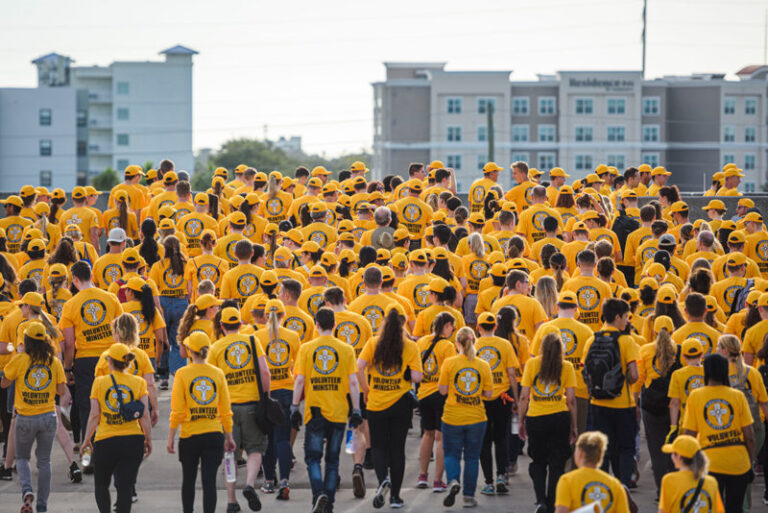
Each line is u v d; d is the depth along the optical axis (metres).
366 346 20.25
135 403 18.50
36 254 26.11
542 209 29.69
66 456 24.20
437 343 20.98
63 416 23.94
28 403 19.95
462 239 27.81
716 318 22.78
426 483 22.09
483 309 23.80
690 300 20.50
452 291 21.75
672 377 19.03
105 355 19.17
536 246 27.50
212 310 21.86
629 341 19.77
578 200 30.86
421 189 31.34
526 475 23.20
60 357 22.98
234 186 39.00
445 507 20.75
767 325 20.84
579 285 22.78
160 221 30.83
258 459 19.97
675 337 20.48
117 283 24.41
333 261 24.06
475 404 20.14
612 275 23.58
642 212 29.55
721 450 17.44
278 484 22.31
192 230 31.05
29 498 19.78
